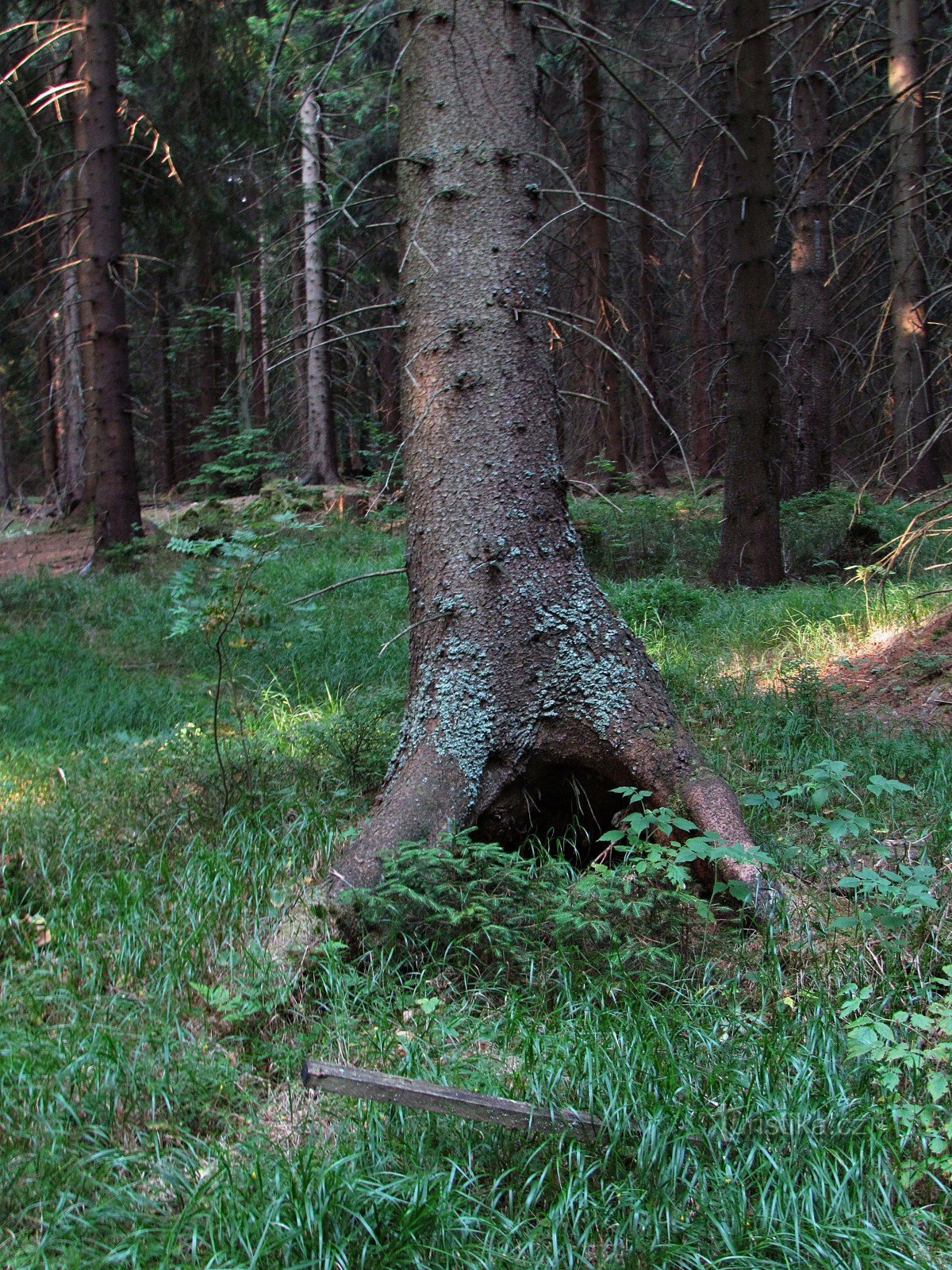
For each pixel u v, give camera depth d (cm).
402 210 484
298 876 430
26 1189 269
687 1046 316
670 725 450
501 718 453
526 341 466
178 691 782
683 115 1355
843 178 714
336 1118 301
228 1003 338
